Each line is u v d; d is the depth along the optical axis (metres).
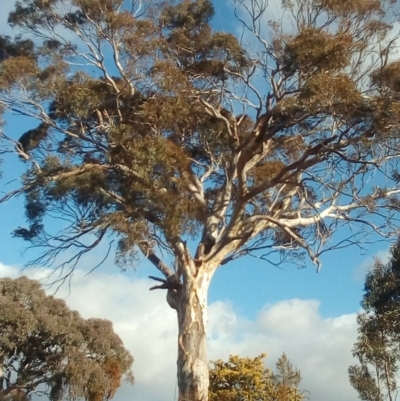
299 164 17.58
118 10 19.30
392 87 16.17
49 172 18.19
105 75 19.14
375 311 23.33
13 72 18.61
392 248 23.77
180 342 17.77
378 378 22.33
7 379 36.16
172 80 17.52
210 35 18.70
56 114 19.16
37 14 19.66
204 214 18.92
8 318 35.16
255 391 24.98
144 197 16.97
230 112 18.70
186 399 17.14
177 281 18.48
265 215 19.02
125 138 17.56
